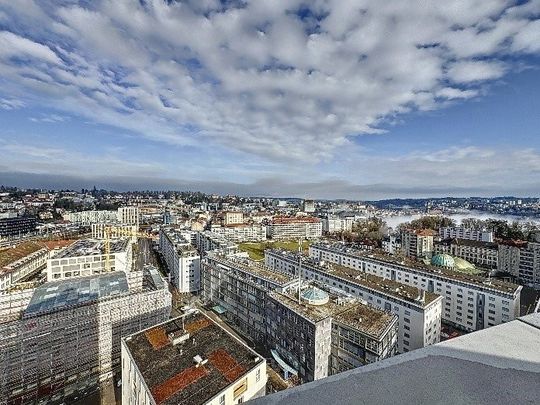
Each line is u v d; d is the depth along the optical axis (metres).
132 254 188.88
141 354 46.00
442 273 102.69
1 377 53.94
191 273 125.06
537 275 134.25
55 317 59.91
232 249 144.25
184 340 49.03
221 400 38.50
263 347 78.69
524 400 5.82
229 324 93.06
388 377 6.59
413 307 75.81
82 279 81.19
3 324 54.66
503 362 7.16
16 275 127.31
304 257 130.50
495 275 146.50
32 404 56.50
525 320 9.30
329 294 78.69
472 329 90.75
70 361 60.97
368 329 60.28
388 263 119.00
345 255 140.12
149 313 72.62
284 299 73.06
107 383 65.00
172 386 39.19
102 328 65.50
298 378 60.88
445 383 6.34
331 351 64.69
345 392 6.00
